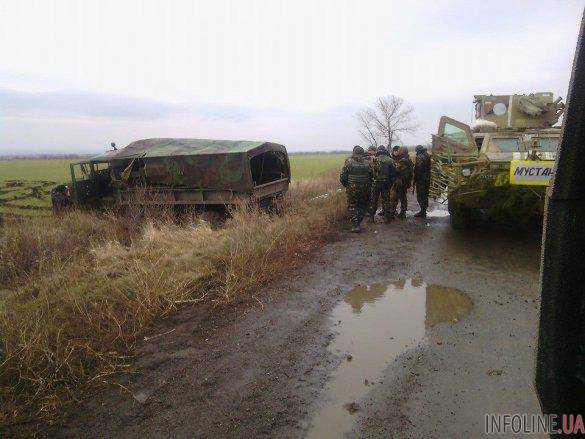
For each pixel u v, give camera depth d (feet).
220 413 9.39
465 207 23.77
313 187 42.96
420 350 11.66
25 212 38.09
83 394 10.31
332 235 25.86
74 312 14.07
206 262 18.65
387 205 29.37
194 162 29.53
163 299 15.19
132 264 18.43
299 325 13.60
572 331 4.00
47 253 21.97
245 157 28.25
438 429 8.49
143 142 35.01
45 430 9.11
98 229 27.58
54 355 11.33
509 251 21.12
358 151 26.08
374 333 12.83
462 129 28.14
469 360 11.00
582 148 3.70
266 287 17.01
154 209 29.48
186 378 10.85
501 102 35.40
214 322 13.97
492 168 22.12
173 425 9.08
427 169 29.66
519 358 10.97
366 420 8.90
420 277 17.80
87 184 35.65
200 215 28.63
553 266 4.00
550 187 3.93
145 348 12.38
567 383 4.06
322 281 17.67
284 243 22.17
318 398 9.73
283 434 8.62
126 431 8.97
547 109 32.78
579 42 3.54
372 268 19.22
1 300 15.98
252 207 27.63
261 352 11.98
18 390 10.41
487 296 15.29
